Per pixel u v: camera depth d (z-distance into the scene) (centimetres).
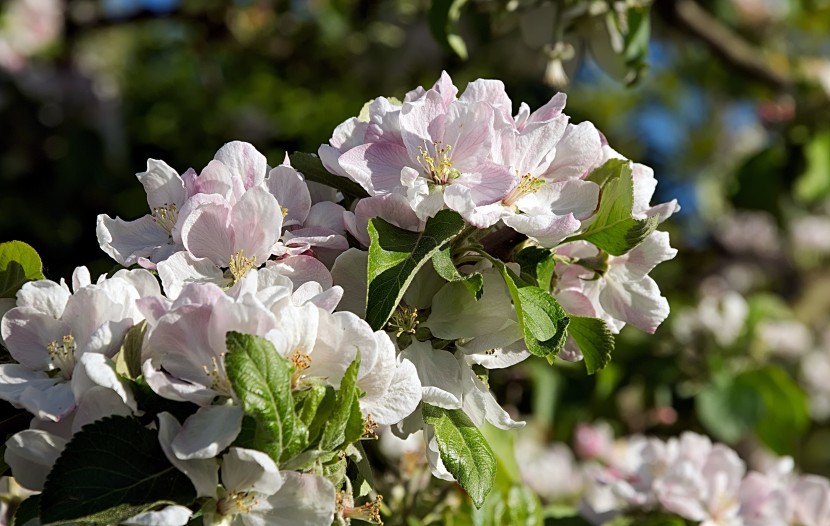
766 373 115
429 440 60
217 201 59
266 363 53
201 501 55
